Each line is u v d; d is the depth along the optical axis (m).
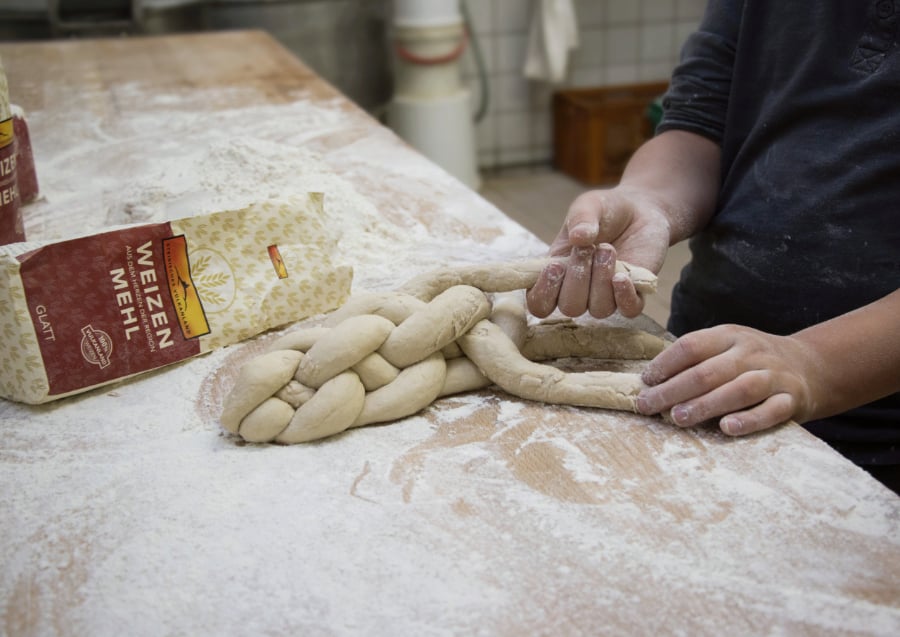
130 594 0.64
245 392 0.80
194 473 0.78
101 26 2.85
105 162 1.60
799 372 0.82
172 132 1.78
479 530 0.69
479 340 0.88
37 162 1.60
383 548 0.68
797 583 0.62
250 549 0.68
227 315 0.98
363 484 0.75
